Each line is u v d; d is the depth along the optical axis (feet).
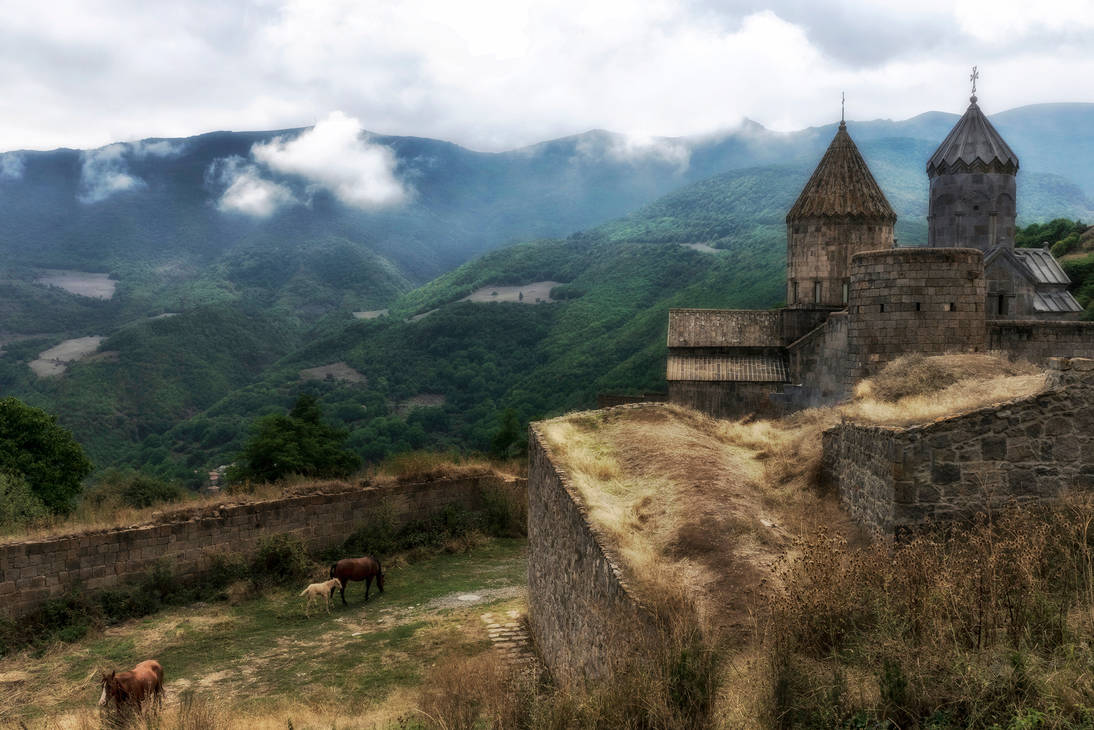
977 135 116.37
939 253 63.52
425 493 88.84
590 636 34.09
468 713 31.22
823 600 24.63
